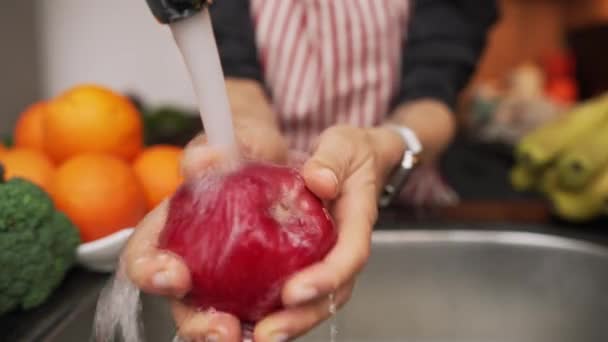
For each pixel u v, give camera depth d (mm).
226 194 537
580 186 861
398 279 869
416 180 978
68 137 811
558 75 1994
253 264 522
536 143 901
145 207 785
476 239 864
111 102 826
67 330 693
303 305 529
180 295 529
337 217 567
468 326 873
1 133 1168
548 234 859
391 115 986
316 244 531
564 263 850
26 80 1263
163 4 528
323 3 984
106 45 1417
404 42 1044
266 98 982
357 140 616
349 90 1016
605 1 1969
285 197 545
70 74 1409
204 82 549
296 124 1040
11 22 1193
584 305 844
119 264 568
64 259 728
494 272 867
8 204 687
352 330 865
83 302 715
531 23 2121
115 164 770
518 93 1870
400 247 864
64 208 750
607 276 829
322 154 581
